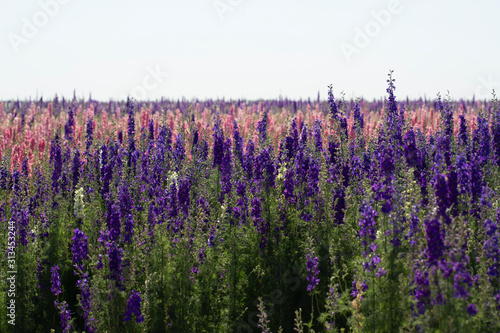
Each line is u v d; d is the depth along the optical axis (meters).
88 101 46.41
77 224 11.07
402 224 7.38
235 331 8.05
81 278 8.76
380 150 10.83
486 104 37.44
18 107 42.81
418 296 5.73
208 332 7.76
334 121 12.97
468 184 8.59
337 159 11.73
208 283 7.99
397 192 7.94
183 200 9.12
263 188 9.79
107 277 7.36
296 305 8.69
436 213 6.10
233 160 12.27
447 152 10.53
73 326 7.91
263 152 10.18
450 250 5.58
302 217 9.59
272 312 8.38
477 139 12.79
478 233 7.57
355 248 8.70
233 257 8.55
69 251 9.94
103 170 13.03
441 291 5.51
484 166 11.10
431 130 17.33
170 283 7.77
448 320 5.38
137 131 20.86
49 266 9.20
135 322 7.31
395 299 6.61
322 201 9.34
